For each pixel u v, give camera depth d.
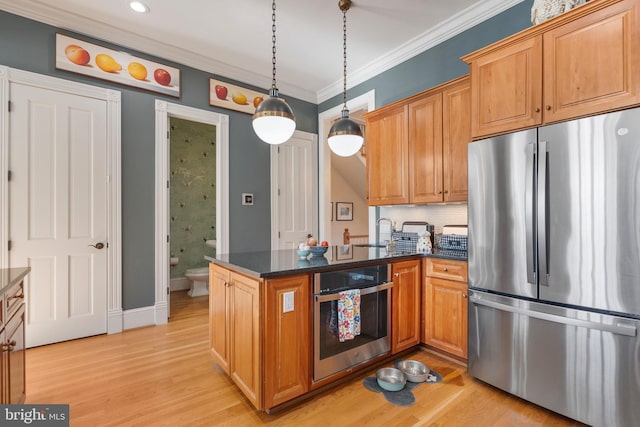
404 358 2.48
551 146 1.73
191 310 3.81
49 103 2.73
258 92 4.13
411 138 2.98
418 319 2.57
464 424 1.67
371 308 2.23
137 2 2.61
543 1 1.91
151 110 3.28
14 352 1.55
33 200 2.66
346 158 6.12
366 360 2.17
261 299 1.67
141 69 3.21
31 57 2.66
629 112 1.47
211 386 2.04
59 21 2.76
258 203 4.13
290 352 1.76
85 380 2.10
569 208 1.66
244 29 3.02
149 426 1.64
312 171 4.67
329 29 3.02
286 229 4.39
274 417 1.72
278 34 3.10
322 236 4.64
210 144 5.30
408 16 2.83
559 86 1.73
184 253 5.03
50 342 2.71
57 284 2.76
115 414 1.74
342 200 6.81
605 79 1.57
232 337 1.98
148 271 3.24
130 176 3.14
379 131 3.33
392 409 1.80
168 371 2.24
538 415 1.75
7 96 2.55
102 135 2.98
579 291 1.63
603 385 1.55
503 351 1.94
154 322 3.26
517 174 1.86
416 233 3.00
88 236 2.91
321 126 4.64
